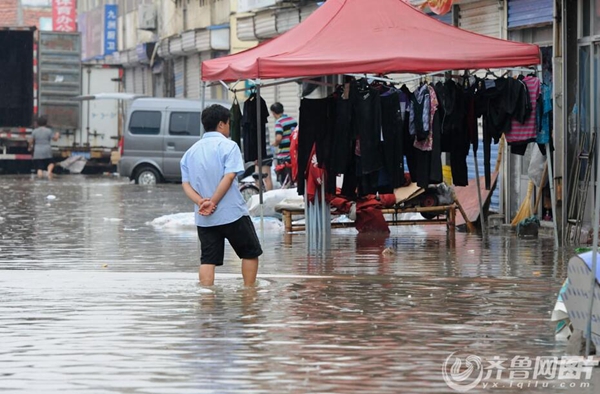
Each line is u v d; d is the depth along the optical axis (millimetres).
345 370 10344
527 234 23172
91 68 54594
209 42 57438
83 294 14781
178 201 34906
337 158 20531
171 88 67188
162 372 10266
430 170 20922
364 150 20312
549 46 25703
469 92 20969
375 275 16656
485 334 11953
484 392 9617
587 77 21312
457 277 16406
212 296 14578
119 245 21344
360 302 14055
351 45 20281
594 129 21000
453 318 12898
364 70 19734
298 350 11180
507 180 26094
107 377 10094
